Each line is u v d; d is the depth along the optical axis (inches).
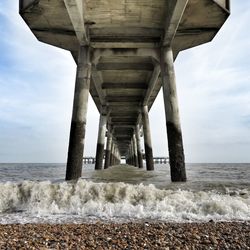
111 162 2161.7
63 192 300.4
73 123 588.4
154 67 815.1
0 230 193.9
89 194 297.4
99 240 171.0
